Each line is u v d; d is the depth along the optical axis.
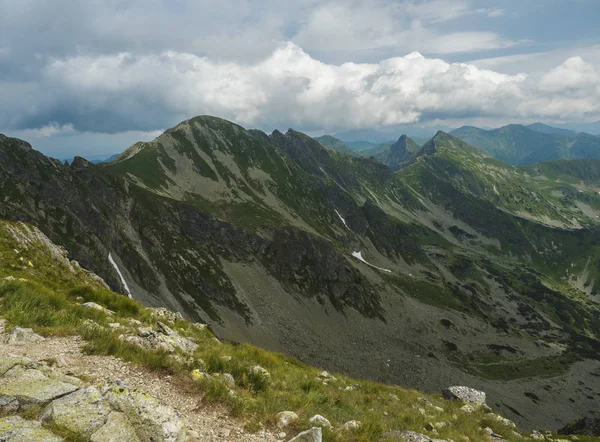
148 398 8.62
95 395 8.02
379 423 14.45
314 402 14.84
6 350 11.20
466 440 18.66
